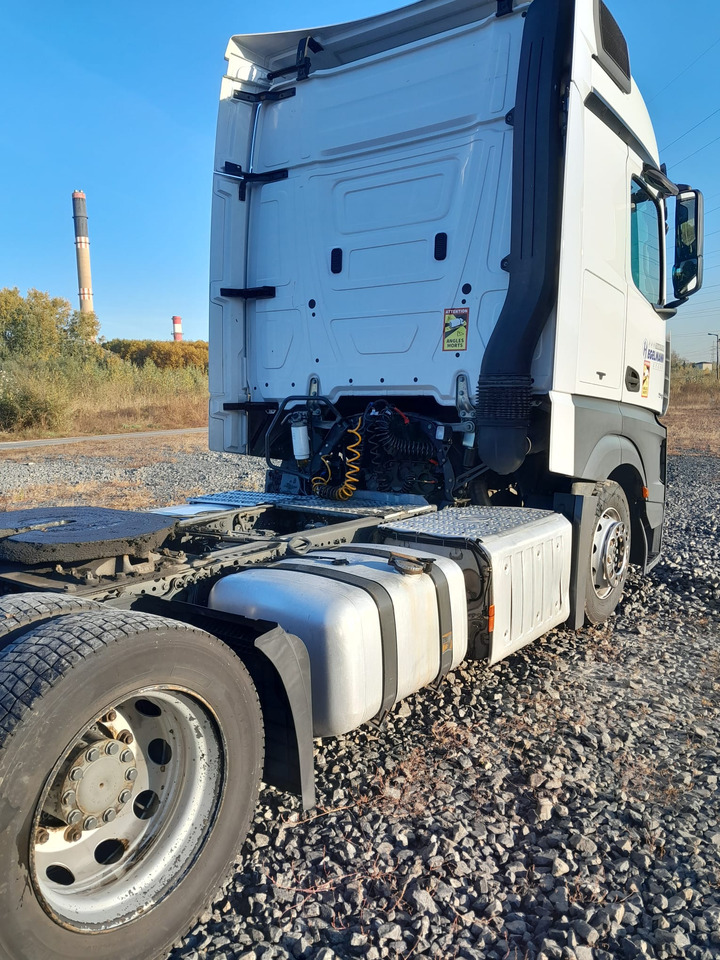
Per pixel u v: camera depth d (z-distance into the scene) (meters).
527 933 2.09
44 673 1.66
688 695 3.72
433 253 4.54
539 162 3.92
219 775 2.10
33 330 29.05
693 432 21.28
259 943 2.04
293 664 2.34
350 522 3.82
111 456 16.33
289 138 5.13
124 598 2.52
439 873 2.33
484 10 4.44
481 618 3.35
